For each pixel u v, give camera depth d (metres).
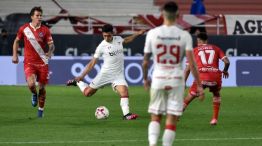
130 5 76.44
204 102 49.12
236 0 77.06
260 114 41.94
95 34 64.56
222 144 29.50
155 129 24.66
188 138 31.17
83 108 44.66
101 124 36.22
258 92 57.34
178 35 24.39
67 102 48.44
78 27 69.31
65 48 64.25
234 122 37.62
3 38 64.19
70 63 62.03
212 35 65.06
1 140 30.31
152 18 68.75
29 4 75.00
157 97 24.83
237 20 70.31
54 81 62.03
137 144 29.30
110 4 76.00
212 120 36.22
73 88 59.47
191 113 42.03
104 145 28.97
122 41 38.31
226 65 35.75
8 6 74.62
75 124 36.19
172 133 24.48
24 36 37.34
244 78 63.09
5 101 48.50
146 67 24.84
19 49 63.62
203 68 35.47
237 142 30.09
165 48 24.41
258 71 63.12
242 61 63.00
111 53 37.94
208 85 35.41
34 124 36.03
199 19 68.62
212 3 77.06
